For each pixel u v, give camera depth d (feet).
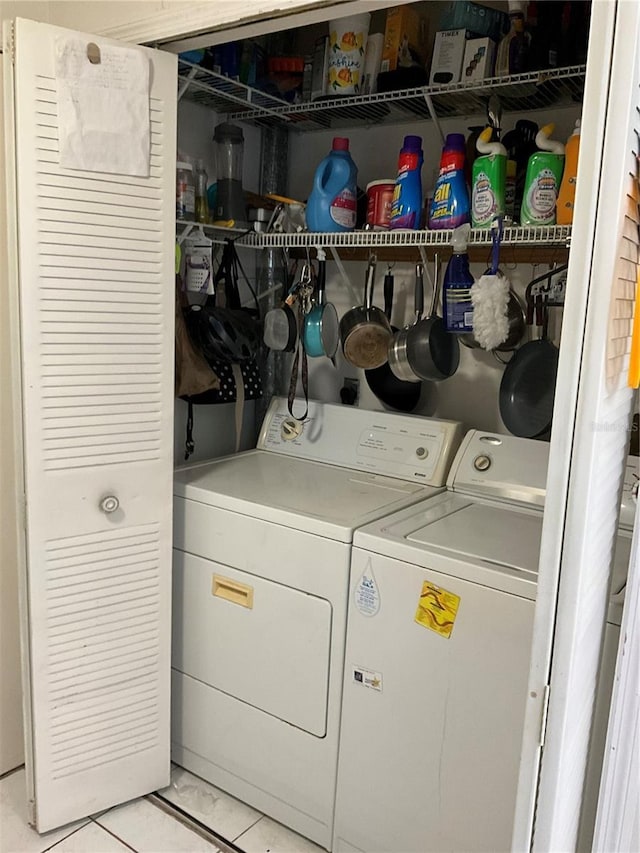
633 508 5.64
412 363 6.82
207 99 7.36
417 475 6.95
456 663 5.10
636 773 4.22
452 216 6.34
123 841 6.14
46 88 5.20
